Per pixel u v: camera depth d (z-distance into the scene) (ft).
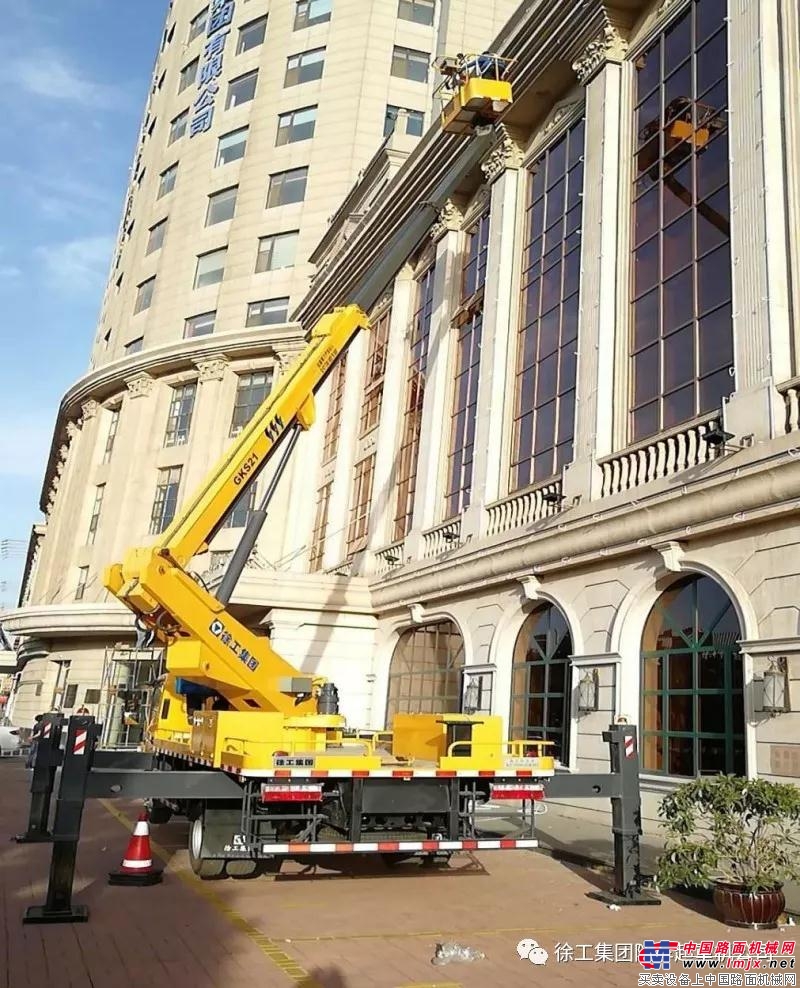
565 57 64.03
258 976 19.84
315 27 156.04
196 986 18.94
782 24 44.57
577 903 28.84
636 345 52.06
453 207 80.79
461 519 67.31
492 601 60.39
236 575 42.83
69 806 25.18
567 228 62.49
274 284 141.49
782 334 40.24
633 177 55.62
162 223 167.32
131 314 164.96
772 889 25.80
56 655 129.39
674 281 49.62
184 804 35.96
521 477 62.34
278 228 144.77
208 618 38.68
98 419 153.58
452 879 32.89
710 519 40.32
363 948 22.63
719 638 40.88
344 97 147.74
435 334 80.07
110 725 112.57
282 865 34.12
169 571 38.34
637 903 28.58
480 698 59.47
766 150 42.96
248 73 161.79
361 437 97.19
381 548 82.64
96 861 33.27
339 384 107.34
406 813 30.78
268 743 31.09
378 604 77.71
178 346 138.21
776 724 35.65
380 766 30.63
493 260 70.49
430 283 85.87
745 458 38.47
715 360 44.96
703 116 49.75
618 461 49.78
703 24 51.34
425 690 69.72
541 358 62.75
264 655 39.78
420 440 79.36
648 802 42.19
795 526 36.55
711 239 47.01
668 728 43.24
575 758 48.11
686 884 28.48
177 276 155.12
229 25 168.55
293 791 29.37
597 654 47.55
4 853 34.83
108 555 135.95
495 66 66.90
